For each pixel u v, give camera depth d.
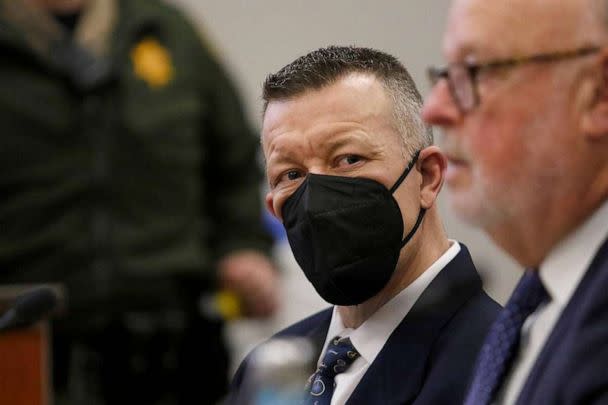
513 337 3.91
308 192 5.01
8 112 8.88
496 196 3.63
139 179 9.14
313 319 5.55
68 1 9.22
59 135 8.95
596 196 3.59
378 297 5.12
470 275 5.14
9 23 9.01
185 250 9.20
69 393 8.66
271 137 5.15
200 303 9.41
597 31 3.47
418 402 4.77
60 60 9.05
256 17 13.16
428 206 5.14
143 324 8.92
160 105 9.35
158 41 9.56
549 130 3.53
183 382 9.13
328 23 12.99
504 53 3.55
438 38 12.72
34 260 8.84
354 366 5.05
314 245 5.02
